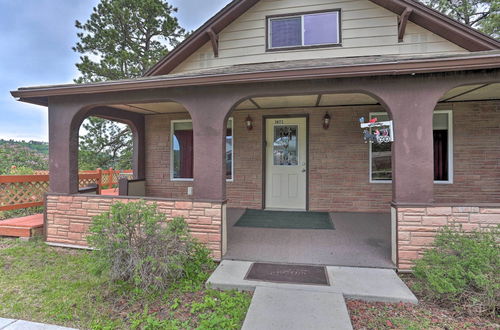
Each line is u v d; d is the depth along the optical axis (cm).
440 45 522
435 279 245
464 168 542
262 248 383
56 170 424
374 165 581
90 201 407
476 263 240
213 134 362
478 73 302
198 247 338
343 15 552
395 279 292
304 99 513
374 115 576
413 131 315
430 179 312
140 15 1164
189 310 247
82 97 412
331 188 595
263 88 350
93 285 292
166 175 678
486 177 534
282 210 612
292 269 317
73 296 271
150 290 275
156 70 629
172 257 281
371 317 235
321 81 337
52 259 368
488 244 258
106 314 242
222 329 217
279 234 444
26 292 279
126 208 299
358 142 582
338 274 304
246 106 589
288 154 623
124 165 1333
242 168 633
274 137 627
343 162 589
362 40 545
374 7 541
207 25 586
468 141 540
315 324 216
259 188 625
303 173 616
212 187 361
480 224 300
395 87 318
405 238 314
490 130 531
